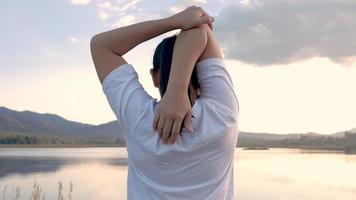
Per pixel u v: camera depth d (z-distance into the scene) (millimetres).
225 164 1387
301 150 106125
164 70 1377
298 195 26891
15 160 64625
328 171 46906
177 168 1338
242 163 56781
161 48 1431
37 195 10547
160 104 1271
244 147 108062
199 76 1383
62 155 86062
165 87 1374
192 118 1310
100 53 1405
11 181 28641
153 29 1363
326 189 30328
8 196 13328
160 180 1360
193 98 1398
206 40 1315
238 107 1396
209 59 1374
